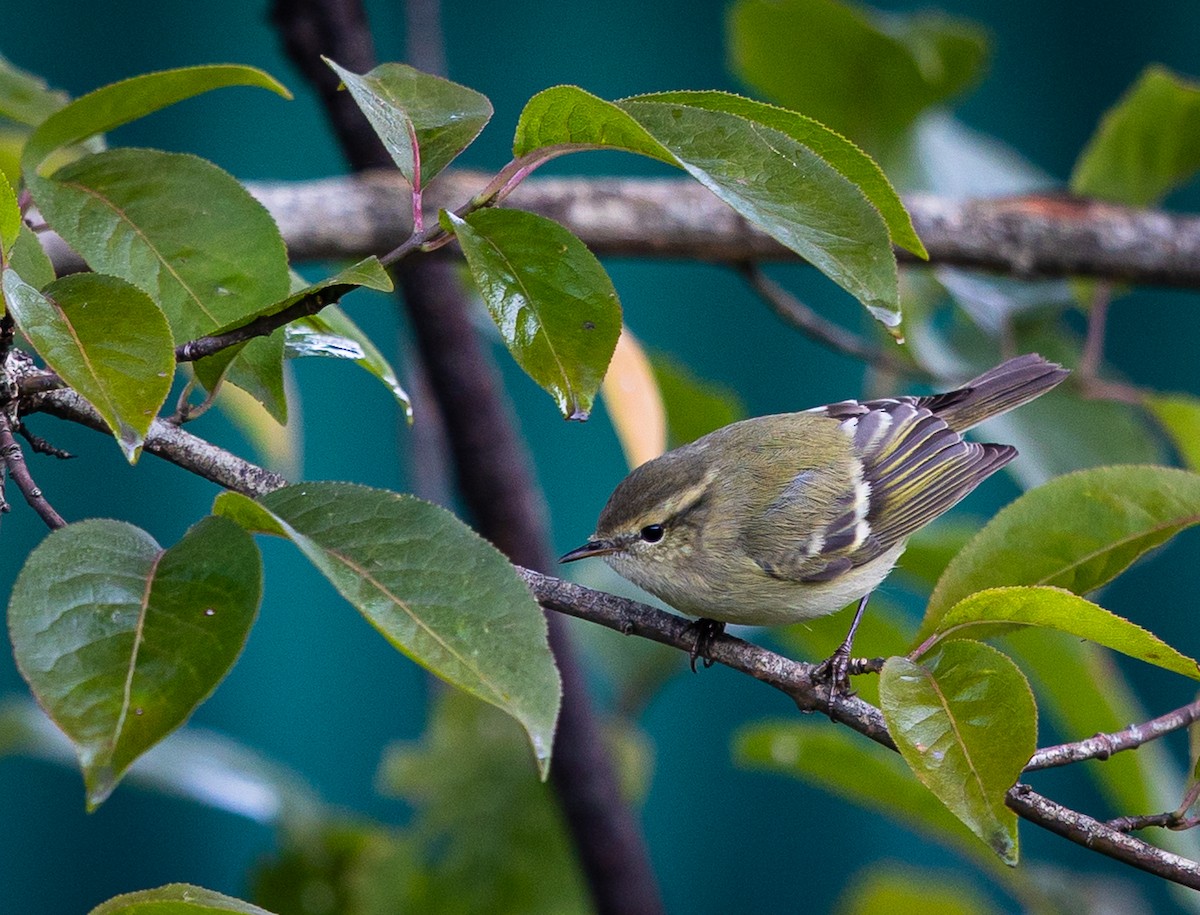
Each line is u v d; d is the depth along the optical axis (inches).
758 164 182.5
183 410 226.5
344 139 390.0
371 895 373.1
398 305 445.7
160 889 175.6
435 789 386.3
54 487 524.4
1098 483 250.5
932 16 478.0
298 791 394.0
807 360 600.7
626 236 392.5
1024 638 335.6
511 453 413.7
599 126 186.5
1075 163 615.8
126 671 153.2
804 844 586.6
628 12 585.6
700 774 583.2
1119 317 615.5
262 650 549.6
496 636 166.6
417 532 174.2
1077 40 618.8
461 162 570.3
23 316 172.9
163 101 226.8
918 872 494.0
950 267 426.3
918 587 420.5
